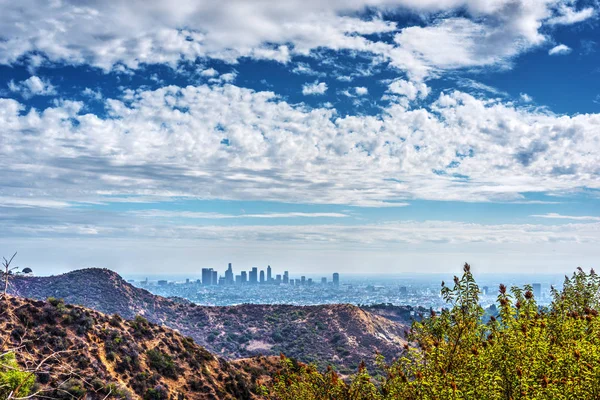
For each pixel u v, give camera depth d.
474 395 16.17
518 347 16.52
